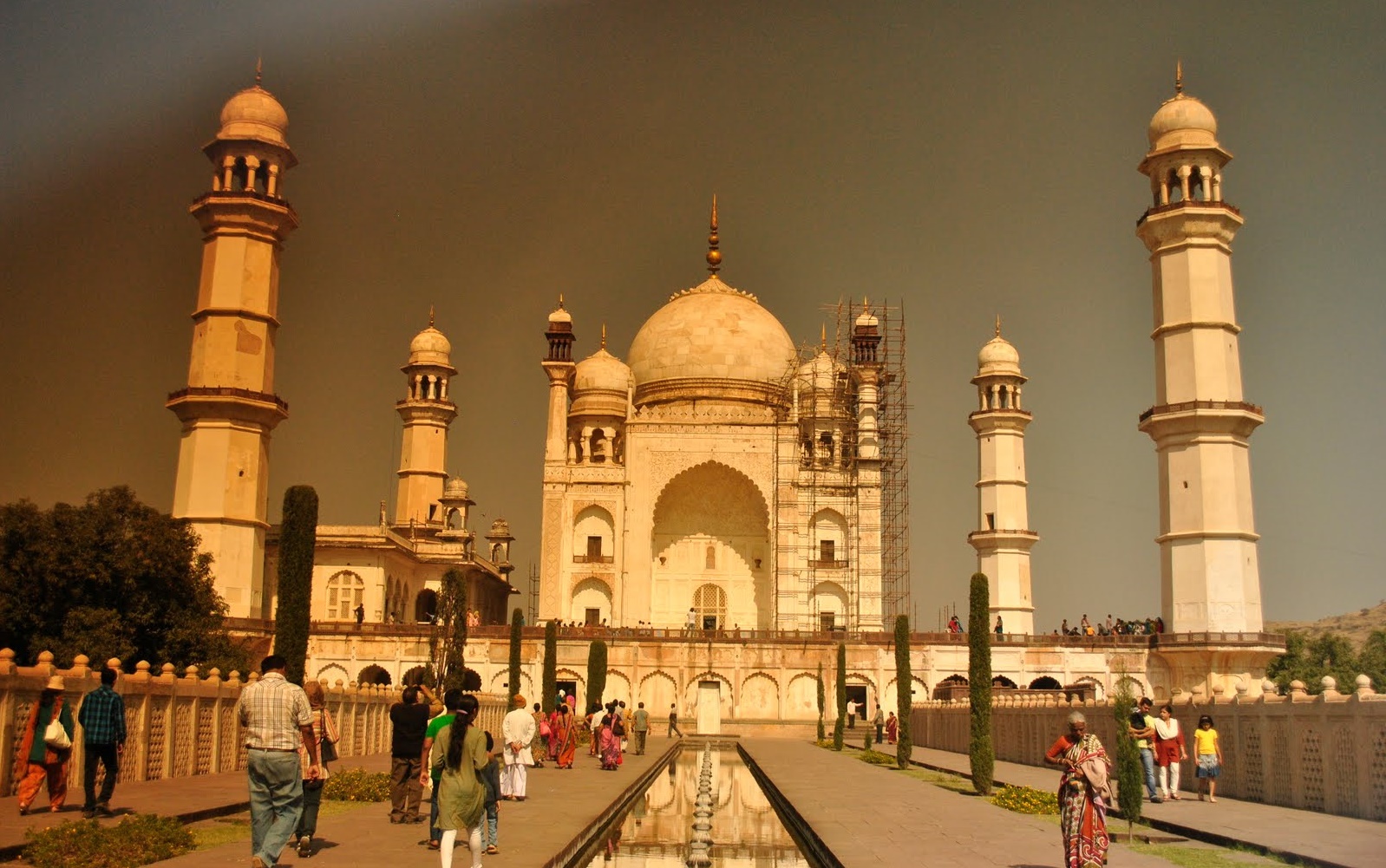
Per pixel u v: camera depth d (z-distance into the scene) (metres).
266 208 71.81
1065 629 86.56
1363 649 115.94
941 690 76.94
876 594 90.00
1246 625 73.50
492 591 119.62
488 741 22.00
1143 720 35.50
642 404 102.88
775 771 47.12
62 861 19.61
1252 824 28.19
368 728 50.91
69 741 25.56
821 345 101.94
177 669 56.69
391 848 22.53
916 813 31.33
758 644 83.12
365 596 88.12
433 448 104.50
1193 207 75.50
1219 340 75.31
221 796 29.86
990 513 96.31
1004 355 98.88
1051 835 26.56
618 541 92.00
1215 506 74.12
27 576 54.53
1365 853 23.16
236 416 70.12
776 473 91.75
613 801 33.59
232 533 69.31
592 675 66.62
